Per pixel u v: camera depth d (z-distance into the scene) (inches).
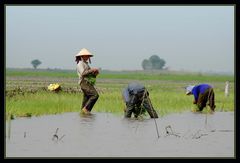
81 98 1956.2
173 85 4160.9
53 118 1445.6
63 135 1096.8
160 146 995.3
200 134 1172.5
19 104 1585.9
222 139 1102.4
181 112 1717.5
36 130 1185.4
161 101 1972.2
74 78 5477.4
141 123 1368.1
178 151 945.5
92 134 1142.3
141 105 1477.6
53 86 2174.0
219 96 2429.9
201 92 1752.0
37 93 1998.0
